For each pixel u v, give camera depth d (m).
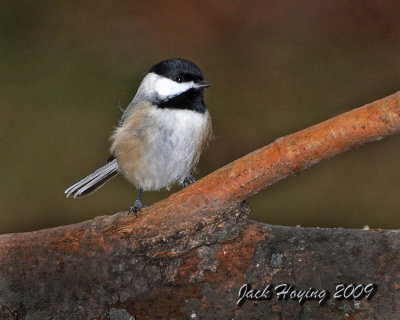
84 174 11.43
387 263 5.29
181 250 5.55
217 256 5.53
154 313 5.62
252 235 5.54
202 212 5.48
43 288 5.73
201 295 5.55
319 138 5.00
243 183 5.31
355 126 4.84
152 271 5.59
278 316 5.47
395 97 4.69
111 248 5.64
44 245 5.74
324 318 5.40
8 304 5.77
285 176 5.29
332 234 5.47
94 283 5.66
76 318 5.71
